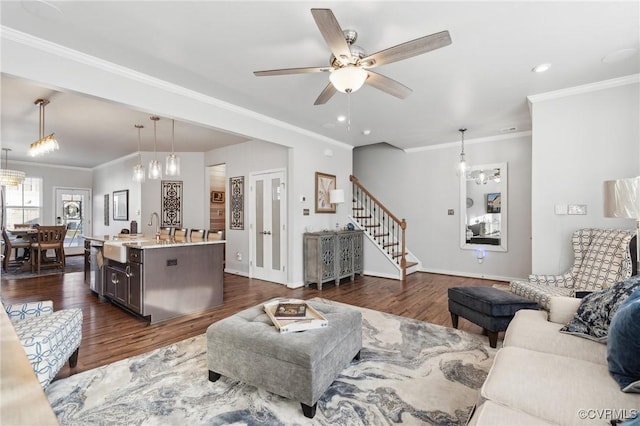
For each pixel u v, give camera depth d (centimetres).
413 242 664
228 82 325
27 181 821
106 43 250
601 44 254
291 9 209
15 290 471
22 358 91
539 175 357
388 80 249
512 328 210
